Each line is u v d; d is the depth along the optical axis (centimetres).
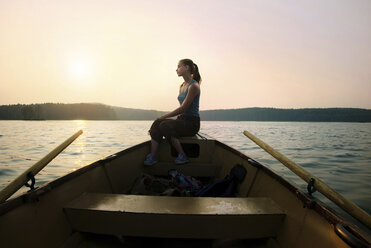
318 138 2353
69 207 148
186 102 290
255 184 218
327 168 790
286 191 165
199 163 313
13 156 1008
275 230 152
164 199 162
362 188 542
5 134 2538
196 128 310
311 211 133
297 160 959
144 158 319
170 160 327
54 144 1518
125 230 146
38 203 133
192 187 251
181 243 159
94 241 153
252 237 148
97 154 1089
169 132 289
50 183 145
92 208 146
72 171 174
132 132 3203
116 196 167
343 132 3744
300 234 133
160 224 142
